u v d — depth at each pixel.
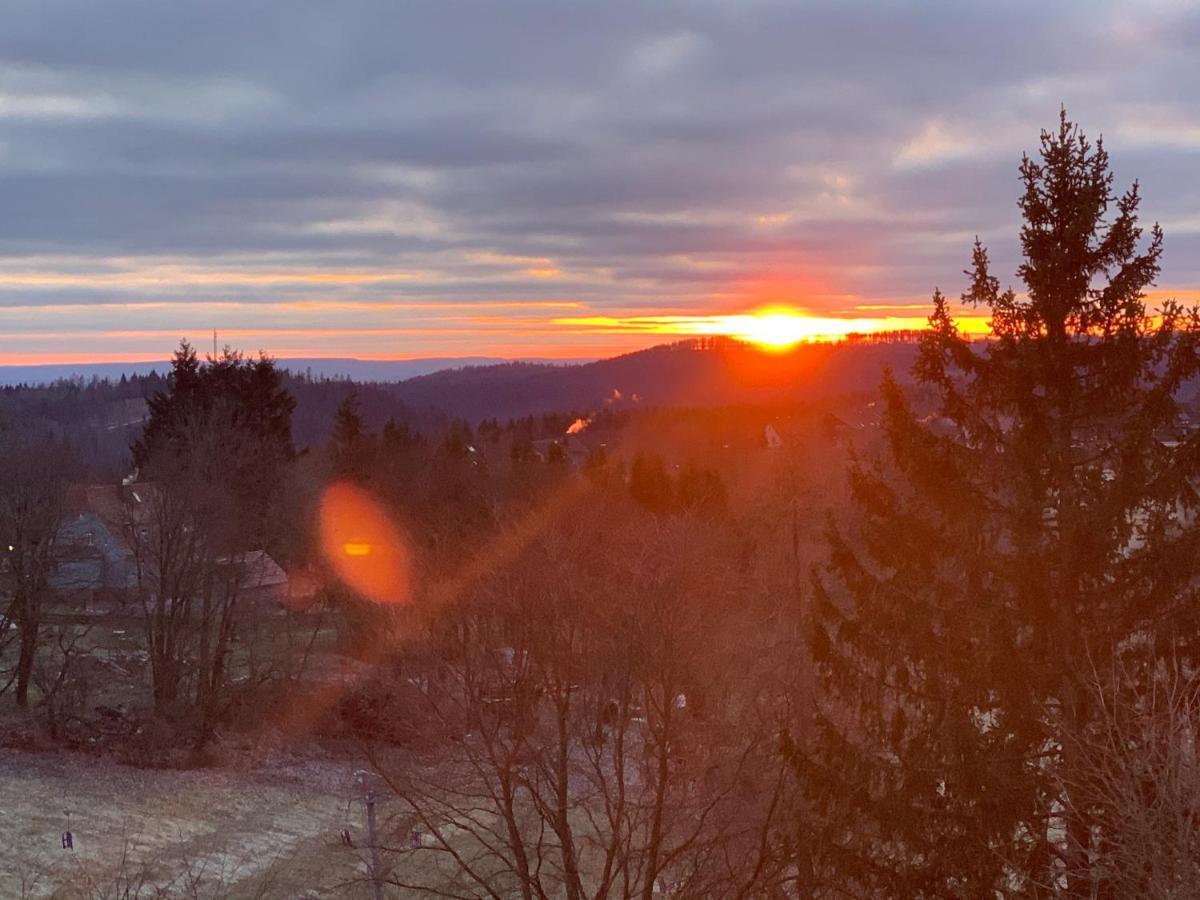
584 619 22.34
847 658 16.56
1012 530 15.03
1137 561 14.28
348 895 26.81
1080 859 13.11
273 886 27.67
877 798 15.25
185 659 42.00
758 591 24.69
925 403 16.33
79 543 49.00
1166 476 13.97
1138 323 14.77
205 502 41.28
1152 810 9.82
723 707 21.70
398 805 29.48
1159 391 14.32
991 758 13.74
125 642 47.34
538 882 21.44
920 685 15.68
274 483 50.22
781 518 26.20
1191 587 13.87
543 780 23.27
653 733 20.97
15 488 41.09
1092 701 13.85
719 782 21.02
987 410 15.95
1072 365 15.02
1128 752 11.32
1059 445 14.86
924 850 14.51
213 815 33.28
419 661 26.81
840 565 16.67
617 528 31.98
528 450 72.69
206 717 39.53
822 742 16.33
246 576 43.75
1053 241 15.34
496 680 24.62
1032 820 13.76
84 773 36.31
